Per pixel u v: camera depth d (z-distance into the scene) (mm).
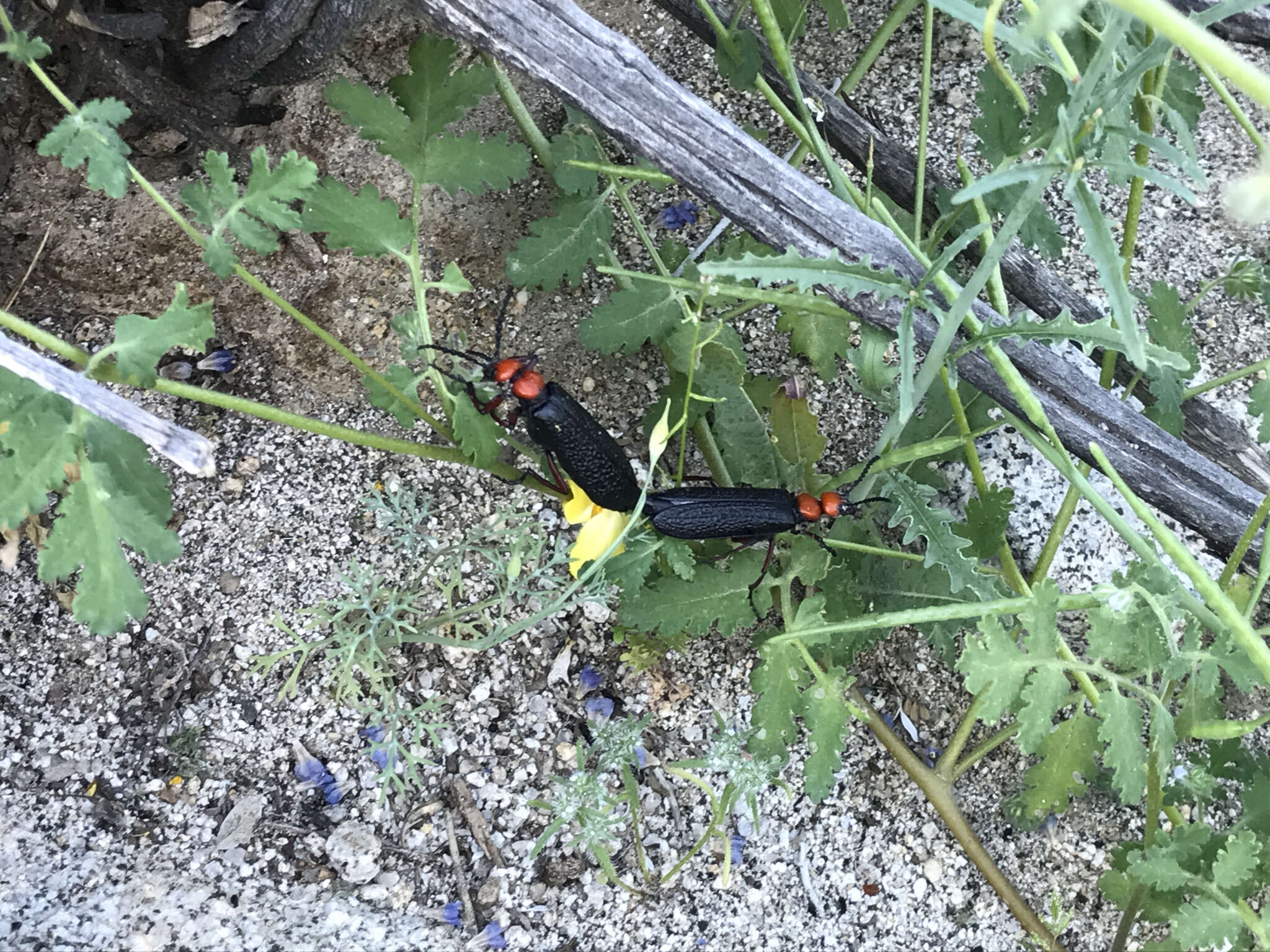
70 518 129
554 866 174
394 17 198
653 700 185
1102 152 121
